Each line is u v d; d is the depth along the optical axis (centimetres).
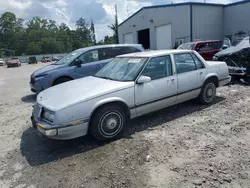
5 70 2845
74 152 371
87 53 773
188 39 2166
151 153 349
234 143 363
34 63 5194
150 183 279
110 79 456
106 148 376
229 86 792
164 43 2448
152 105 450
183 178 284
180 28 2233
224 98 624
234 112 506
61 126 350
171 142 380
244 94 661
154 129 439
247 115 483
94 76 505
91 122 384
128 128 451
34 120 392
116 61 517
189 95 518
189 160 322
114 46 816
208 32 2247
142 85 430
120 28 3222
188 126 443
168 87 469
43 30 10069
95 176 302
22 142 427
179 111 533
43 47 9169
